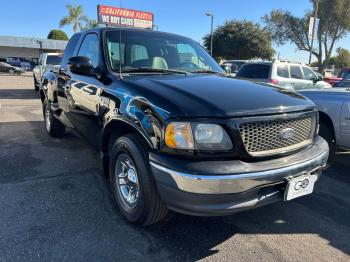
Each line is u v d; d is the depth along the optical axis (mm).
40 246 3012
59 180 4461
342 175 4914
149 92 3104
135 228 3336
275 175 2799
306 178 3049
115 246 3045
